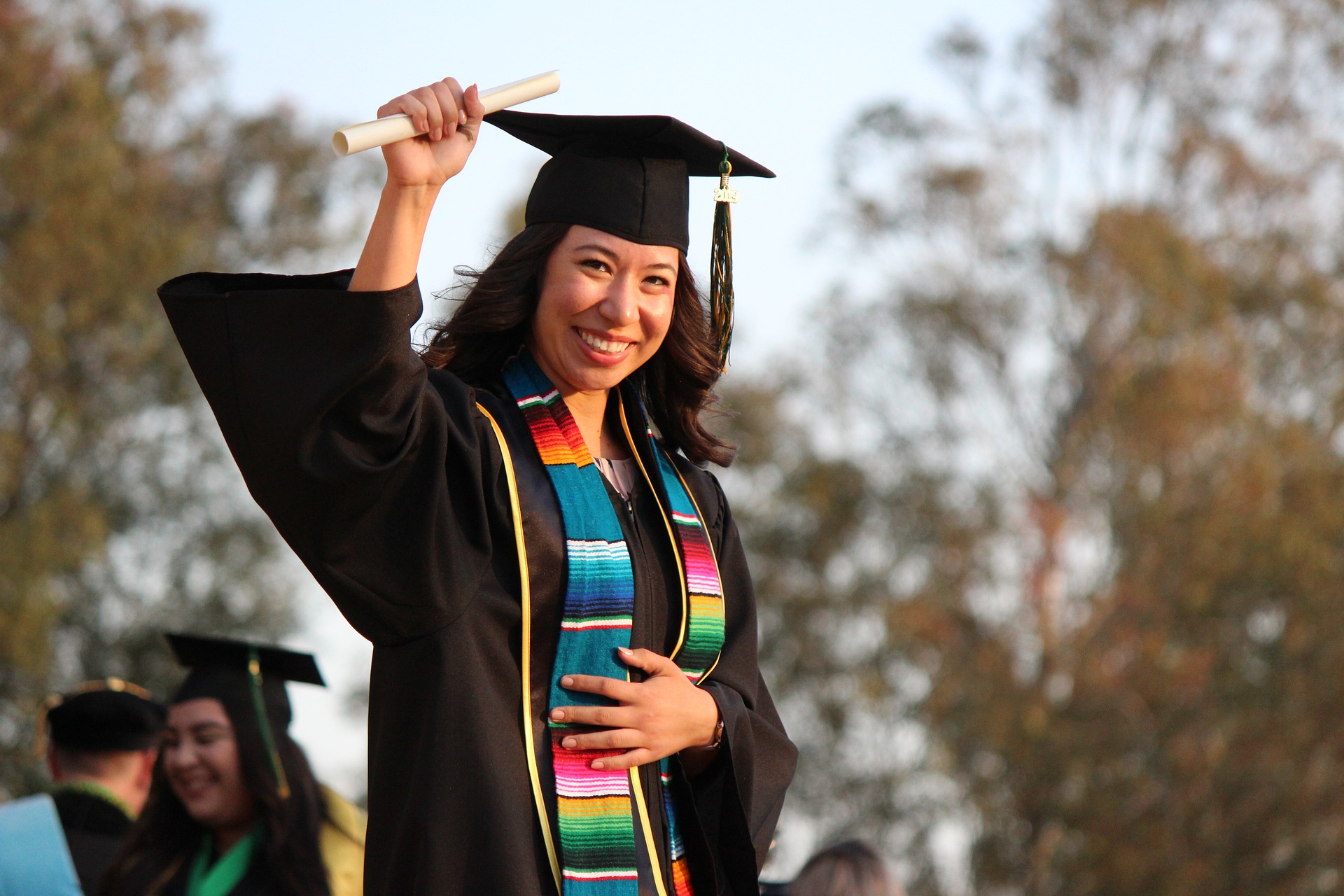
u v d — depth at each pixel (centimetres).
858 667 3997
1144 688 3619
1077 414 3947
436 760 386
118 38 3816
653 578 442
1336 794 3478
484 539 402
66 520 3212
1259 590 3612
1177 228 3875
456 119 375
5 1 3409
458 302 489
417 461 384
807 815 3972
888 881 825
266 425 359
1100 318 3888
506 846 382
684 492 471
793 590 4062
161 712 874
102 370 3456
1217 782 3531
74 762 854
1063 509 3884
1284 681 3541
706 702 432
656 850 419
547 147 491
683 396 504
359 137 354
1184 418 3612
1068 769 3509
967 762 3706
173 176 3966
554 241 460
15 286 3231
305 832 766
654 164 470
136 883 756
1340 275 3938
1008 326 4022
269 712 780
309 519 369
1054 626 3800
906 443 4088
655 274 462
